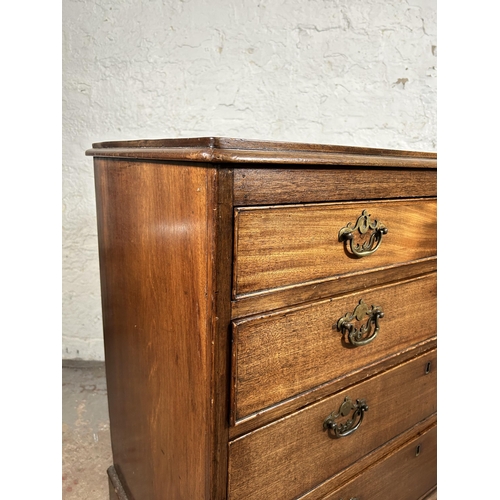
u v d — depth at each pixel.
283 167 0.76
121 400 1.21
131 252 1.02
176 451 0.91
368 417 1.08
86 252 2.12
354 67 2.01
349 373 0.99
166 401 0.93
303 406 0.91
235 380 0.77
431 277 1.15
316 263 0.85
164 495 1.00
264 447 0.85
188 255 0.78
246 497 0.84
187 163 0.75
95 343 2.22
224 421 0.78
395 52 2.01
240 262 0.74
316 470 0.97
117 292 1.15
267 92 2.01
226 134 2.04
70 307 2.17
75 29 1.92
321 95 2.03
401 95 2.05
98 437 1.70
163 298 0.89
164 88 1.98
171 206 0.82
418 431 1.27
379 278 1.01
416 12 1.98
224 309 0.73
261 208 0.74
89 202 2.08
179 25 1.93
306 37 1.97
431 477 1.37
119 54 1.95
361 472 1.09
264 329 0.79
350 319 0.95
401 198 1.01
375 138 2.09
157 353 0.94
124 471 1.25
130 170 0.98
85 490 1.43
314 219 0.83
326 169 0.83
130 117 2.00
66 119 1.99
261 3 1.92
